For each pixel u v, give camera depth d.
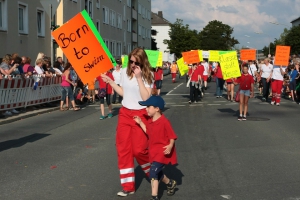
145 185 6.25
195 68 20.81
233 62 17.31
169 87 34.38
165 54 79.69
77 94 19.48
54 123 13.20
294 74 20.41
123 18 55.66
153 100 5.27
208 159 7.88
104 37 45.66
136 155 5.61
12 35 23.14
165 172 6.95
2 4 22.31
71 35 6.09
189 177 6.64
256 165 7.39
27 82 15.55
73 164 7.55
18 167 7.34
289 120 13.39
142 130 5.60
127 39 58.53
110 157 8.14
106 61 6.12
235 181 6.39
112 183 6.31
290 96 22.16
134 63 5.56
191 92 19.66
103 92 14.18
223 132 11.05
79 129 11.91
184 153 8.43
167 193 5.77
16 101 14.80
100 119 14.22
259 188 6.01
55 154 8.44
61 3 30.36
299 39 61.50
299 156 8.09
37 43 26.38
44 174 6.85
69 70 17.12
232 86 20.95
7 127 12.31
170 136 5.25
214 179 6.51
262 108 17.23
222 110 16.62
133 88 5.59
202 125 12.41
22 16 24.69
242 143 9.46
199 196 5.68
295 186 6.09
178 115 15.02
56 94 18.77
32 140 10.09
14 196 5.68
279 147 8.98
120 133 5.64
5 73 13.98
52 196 5.68
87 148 9.05
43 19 27.25
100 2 43.47
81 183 6.31
